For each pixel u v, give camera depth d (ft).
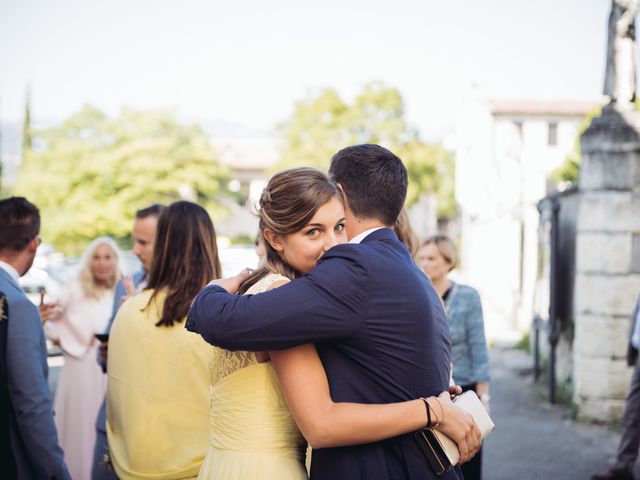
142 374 8.33
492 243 65.16
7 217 9.43
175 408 8.25
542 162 90.94
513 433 21.02
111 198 103.76
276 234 6.36
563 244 26.32
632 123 21.35
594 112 66.28
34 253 9.84
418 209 146.72
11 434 8.79
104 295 14.92
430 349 6.11
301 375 5.89
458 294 13.16
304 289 5.78
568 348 25.34
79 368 14.56
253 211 6.72
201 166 110.63
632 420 16.46
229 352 6.47
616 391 21.77
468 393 6.43
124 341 8.53
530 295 42.91
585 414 22.08
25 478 8.86
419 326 6.03
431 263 13.11
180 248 8.52
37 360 8.89
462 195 97.66
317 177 6.34
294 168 6.42
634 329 16.88
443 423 5.92
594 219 21.72
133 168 104.17
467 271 90.27
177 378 8.26
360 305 5.84
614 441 20.07
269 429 6.31
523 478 17.10
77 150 104.06
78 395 14.46
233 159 153.58
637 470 17.33
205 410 8.24
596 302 21.81
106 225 102.27
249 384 6.34
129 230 104.06
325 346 6.06
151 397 8.29
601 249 21.67
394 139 110.01
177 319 8.36
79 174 103.19
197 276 8.55
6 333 8.71
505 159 84.74
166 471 8.20
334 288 5.78
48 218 102.17
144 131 107.24
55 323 14.53
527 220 43.16
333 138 109.60
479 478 12.34
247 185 151.64
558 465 18.04
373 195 6.79
